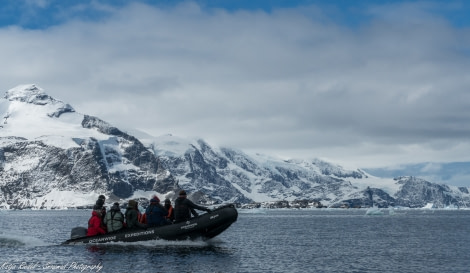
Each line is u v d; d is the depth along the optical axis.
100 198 41.06
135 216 39.28
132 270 29.00
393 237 61.31
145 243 39.06
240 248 41.97
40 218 179.25
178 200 39.72
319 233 70.12
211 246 39.91
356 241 53.75
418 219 166.12
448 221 138.75
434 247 45.94
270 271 29.64
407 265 32.78
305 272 29.47
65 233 66.94
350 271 30.11
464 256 38.12
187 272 28.61
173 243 39.25
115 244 39.25
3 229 81.62
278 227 91.62
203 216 39.12
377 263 33.78
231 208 39.47
